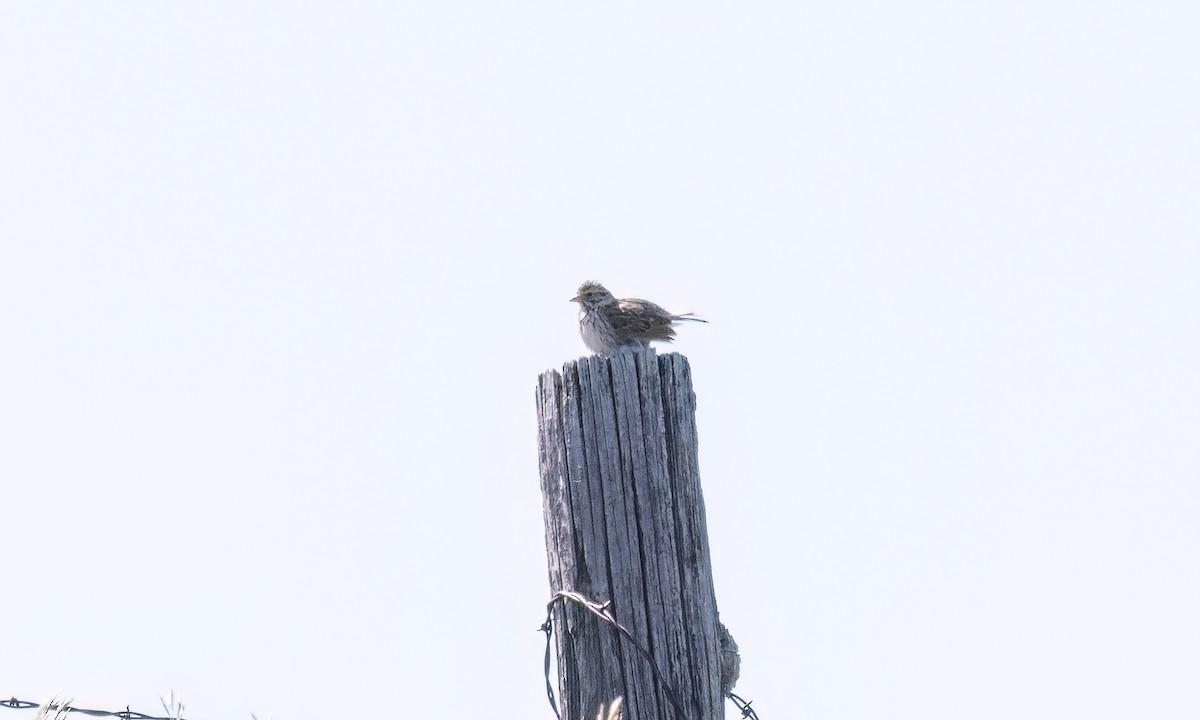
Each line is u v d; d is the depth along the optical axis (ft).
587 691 30.22
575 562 30.76
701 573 30.83
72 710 31.81
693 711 29.84
